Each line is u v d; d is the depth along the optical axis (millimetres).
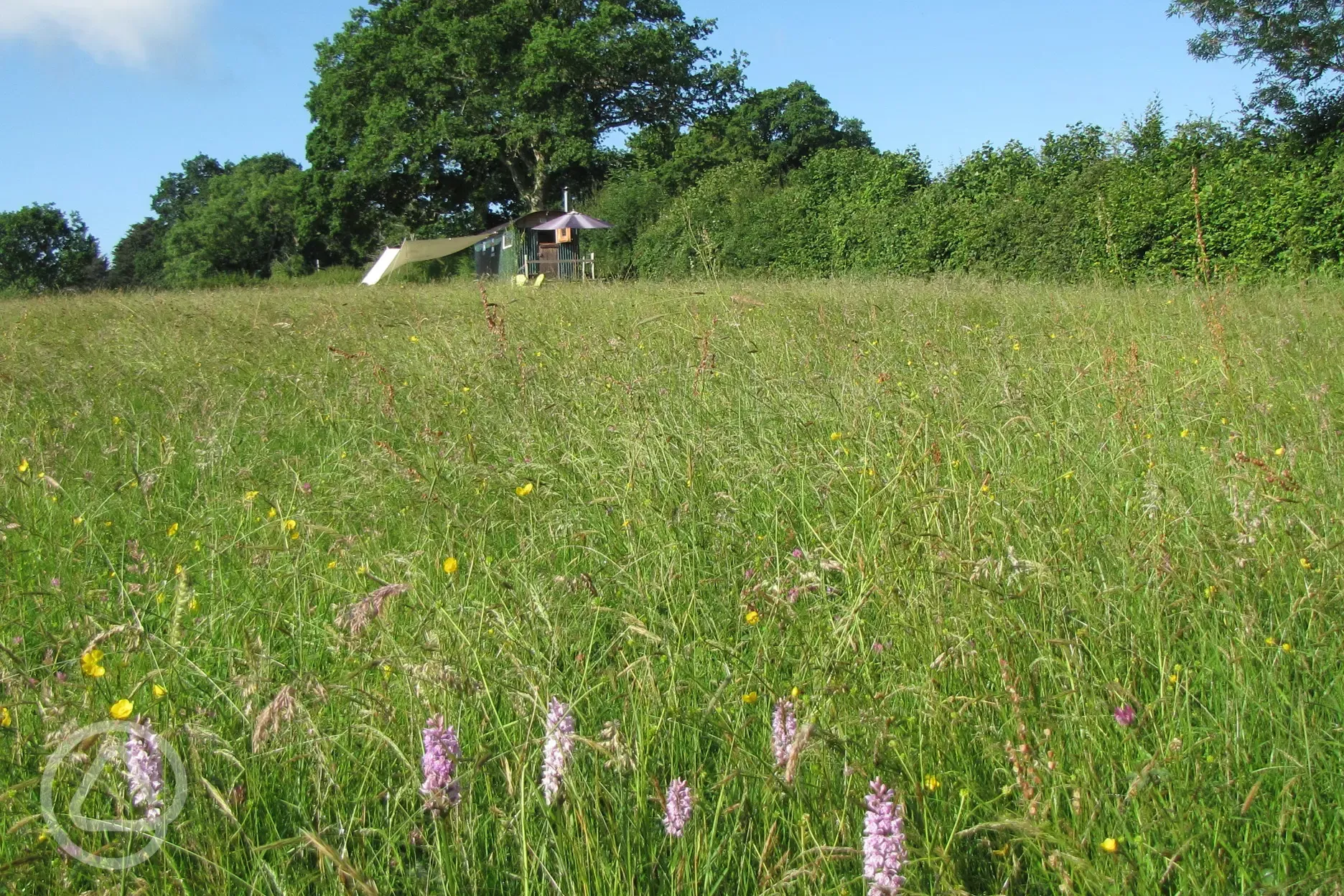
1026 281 17250
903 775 2350
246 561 3545
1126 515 3602
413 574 3172
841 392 5105
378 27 44500
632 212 34219
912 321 8516
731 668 2758
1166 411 5086
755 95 50469
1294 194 15484
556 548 3604
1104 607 2992
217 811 2223
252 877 2139
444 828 2232
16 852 2182
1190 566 3100
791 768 2107
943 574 2920
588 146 43469
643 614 3146
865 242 23844
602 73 43656
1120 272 16547
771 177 30500
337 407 6309
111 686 2600
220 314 12289
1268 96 20969
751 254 26891
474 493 4148
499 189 48969
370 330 10484
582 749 2355
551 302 12297
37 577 3572
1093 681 2609
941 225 21344
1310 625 2805
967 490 3598
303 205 49344
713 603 3268
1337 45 20031
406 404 6078
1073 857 1962
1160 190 17250
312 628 3109
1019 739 2332
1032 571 2908
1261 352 6496
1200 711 2605
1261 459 3975
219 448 4793
